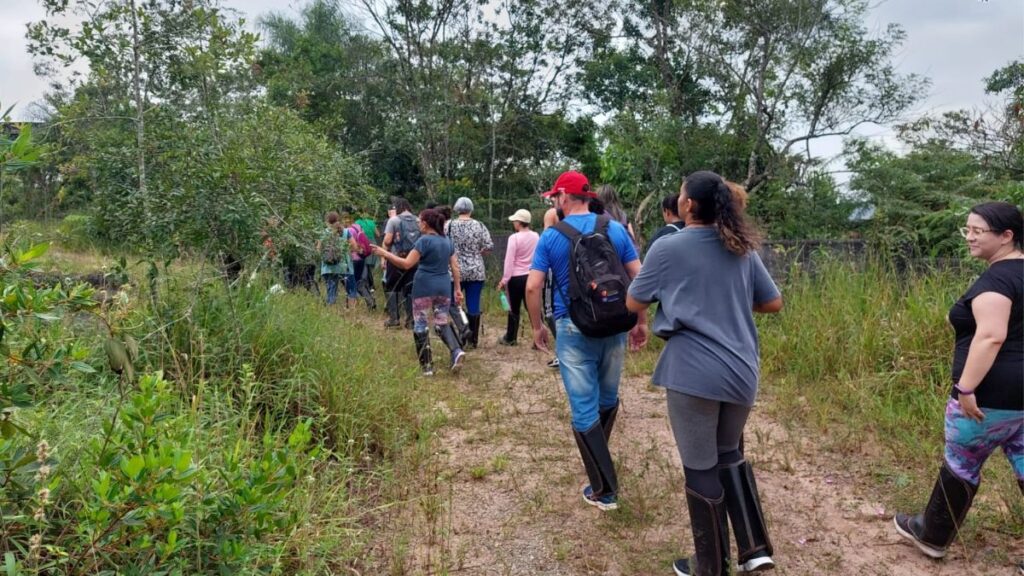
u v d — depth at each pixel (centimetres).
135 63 529
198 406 391
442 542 364
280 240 526
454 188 1945
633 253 411
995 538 369
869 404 546
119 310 386
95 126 536
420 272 699
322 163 597
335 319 684
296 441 310
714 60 1720
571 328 396
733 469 323
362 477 430
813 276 805
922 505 403
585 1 2006
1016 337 310
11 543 254
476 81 2084
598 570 347
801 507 412
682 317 304
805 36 1586
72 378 371
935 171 1289
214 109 535
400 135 1967
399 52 1991
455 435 529
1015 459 329
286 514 316
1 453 239
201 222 478
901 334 606
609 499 405
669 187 1554
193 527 276
